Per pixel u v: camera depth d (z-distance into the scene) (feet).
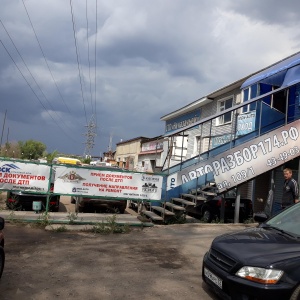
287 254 13.85
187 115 84.99
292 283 12.89
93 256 22.47
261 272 13.29
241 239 16.06
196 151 76.13
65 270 19.47
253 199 51.13
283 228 17.21
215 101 70.23
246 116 47.11
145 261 22.06
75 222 31.12
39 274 18.57
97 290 16.88
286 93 42.22
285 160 37.50
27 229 28.96
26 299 15.38
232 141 43.19
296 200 30.55
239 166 36.52
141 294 16.69
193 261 22.63
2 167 30.58
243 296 13.53
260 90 45.93
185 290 17.44
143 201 34.65
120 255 23.08
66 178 31.89
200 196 37.09
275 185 48.60
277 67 43.52
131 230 30.96
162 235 29.63
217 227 33.86
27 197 37.40
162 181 34.37
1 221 15.79
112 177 32.94
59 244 24.98
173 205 36.24
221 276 14.61
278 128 37.76
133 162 133.90
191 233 30.73
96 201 41.27
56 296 15.89
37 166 31.24
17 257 21.34
